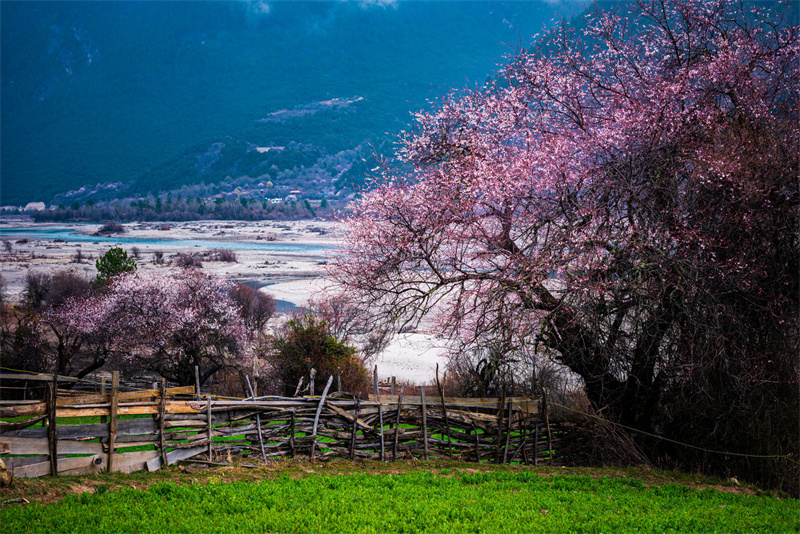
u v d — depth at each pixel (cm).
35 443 896
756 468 1377
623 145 1368
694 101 1394
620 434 1444
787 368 1337
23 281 7612
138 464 1013
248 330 3612
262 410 1200
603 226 1290
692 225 1302
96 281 4359
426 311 1474
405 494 959
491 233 1430
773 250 1333
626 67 1492
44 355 3325
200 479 1003
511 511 893
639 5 1448
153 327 3184
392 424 1345
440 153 1548
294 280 8444
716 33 1459
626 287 1266
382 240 1455
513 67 1547
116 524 732
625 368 1423
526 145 1452
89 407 963
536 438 1423
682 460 1473
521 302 1324
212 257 11838
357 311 1560
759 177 1284
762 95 1377
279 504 860
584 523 857
